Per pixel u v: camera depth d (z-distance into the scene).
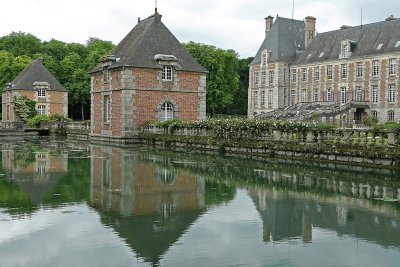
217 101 70.75
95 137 35.88
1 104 70.62
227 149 23.78
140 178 15.39
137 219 9.89
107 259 7.48
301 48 74.69
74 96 70.56
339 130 18.67
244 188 13.63
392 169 16.47
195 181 14.84
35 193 12.59
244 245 8.28
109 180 14.91
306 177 15.70
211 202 11.65
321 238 8.76
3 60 71.31
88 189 13.25
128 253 7.76
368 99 59.66
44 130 47.94
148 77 31.25
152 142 29.80
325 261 7.52
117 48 35.38
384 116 57.56
